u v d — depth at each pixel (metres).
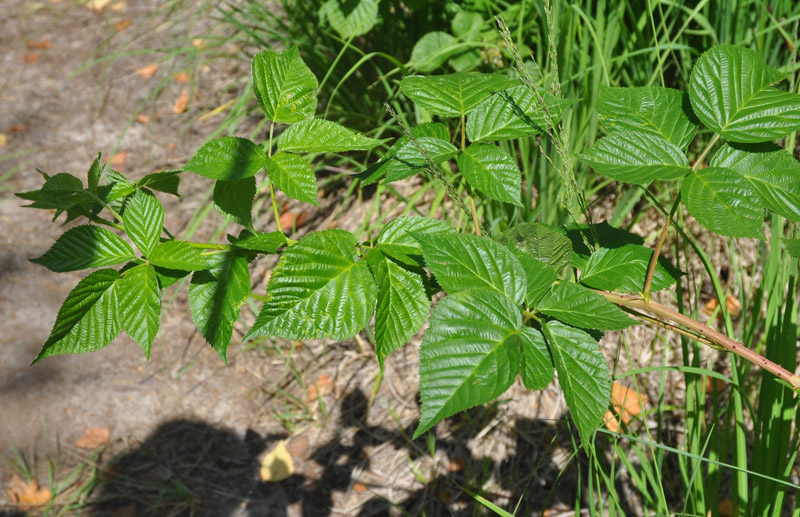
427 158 0.61
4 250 1.92
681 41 1.54
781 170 0.57
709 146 0.59
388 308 0.57
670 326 0.63
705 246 1.53
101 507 1.47
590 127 1.45
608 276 0.64
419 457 1.49
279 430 1.58
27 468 1.53
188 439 1.58
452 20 1.68
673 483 1.32
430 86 0.66
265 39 1.99
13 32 2.60
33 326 1.76
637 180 0.57
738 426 1.01
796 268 0.93
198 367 1.70
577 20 1.40
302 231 1.84
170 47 2.39
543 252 0.63
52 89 2.36
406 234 0.59
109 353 1.74
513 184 0.61
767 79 0.59
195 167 0.60
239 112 1.94
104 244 0.58
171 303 1.81
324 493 1.48
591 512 1.00
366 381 1.62
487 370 0.50
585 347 0.53
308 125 0.63
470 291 0.53
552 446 1.43
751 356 0.59
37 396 1.65
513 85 0.65
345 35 1.64
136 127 2.19
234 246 0.60
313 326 0.56
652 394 1.44
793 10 1.50
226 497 1.48
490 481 1.43
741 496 1.00
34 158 2.14
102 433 1.59
